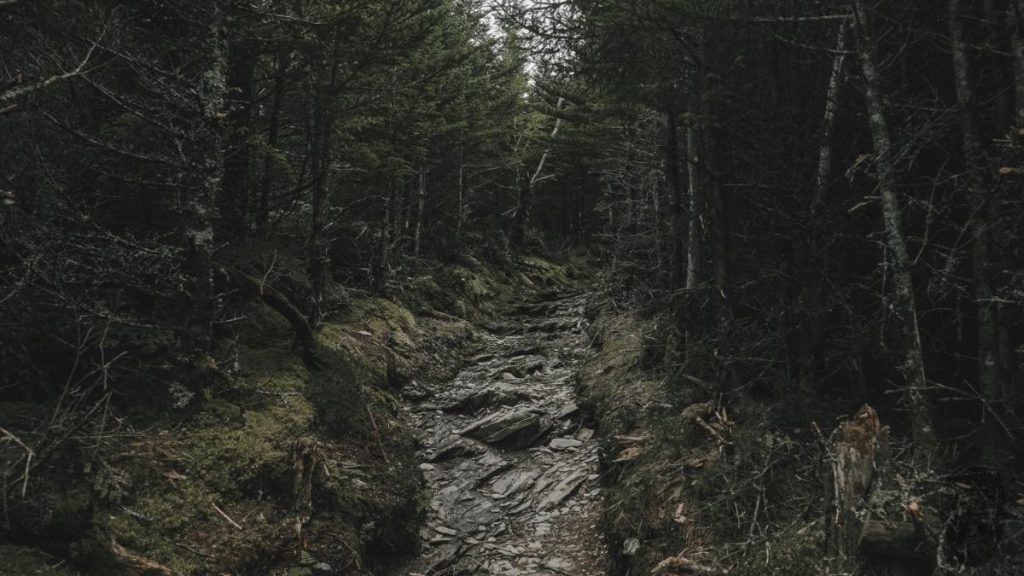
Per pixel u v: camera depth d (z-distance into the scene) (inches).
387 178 506.9
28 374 180.4
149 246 214.4
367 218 582.6
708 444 218.1
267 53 289.3
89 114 233.3
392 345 432.1
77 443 165.3
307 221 470.6
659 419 253.3
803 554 151.3
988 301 145.1
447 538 258.8
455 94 577.6
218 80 224.1
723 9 208.7
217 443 204.8
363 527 223.3
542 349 528.1
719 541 176.1
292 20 244.8
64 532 148.6
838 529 145.4
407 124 494.6
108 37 201.2
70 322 184.2
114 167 238.1
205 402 218.8
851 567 140.3
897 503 143.4
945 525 134.0
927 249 191.9
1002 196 161.3
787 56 234.8
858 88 194.7
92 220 207.6
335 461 243.3
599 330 492.7
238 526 184.7
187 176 219.8
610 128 569.3
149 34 236.8
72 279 183.6
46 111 190.4
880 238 210.1
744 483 179.2
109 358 202.2
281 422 237.3
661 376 315.9
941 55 203.5
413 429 347.3
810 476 177.2
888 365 209.0
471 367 493.0
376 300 498.9
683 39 236.8
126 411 198.2
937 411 188.9
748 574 155.6
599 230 1233.4
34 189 197.0
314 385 278.8
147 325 198.8
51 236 178.7
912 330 162.7
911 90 209.5
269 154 312.0
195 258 220.1
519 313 706.8
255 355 286.2
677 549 183.9
